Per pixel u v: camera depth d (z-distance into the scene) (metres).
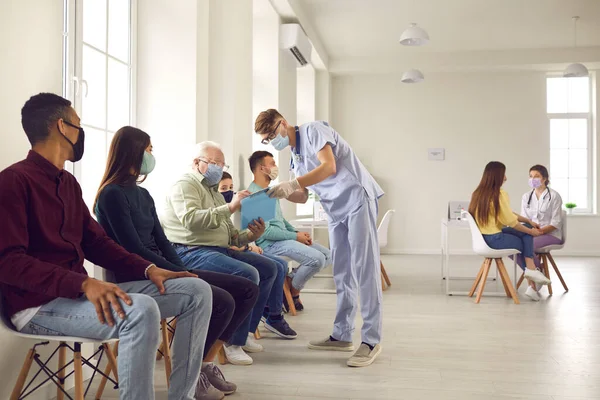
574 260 9.14
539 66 9.81
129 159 2.45
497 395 2.63
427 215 10.44
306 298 5.46
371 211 3.26
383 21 8.23
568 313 4.70
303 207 8.88
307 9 7.68
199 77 3.90
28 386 2.12
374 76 10.59
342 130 10.69
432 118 10.44
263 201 3.15
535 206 6.21
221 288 2.62
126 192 2.44
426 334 3.91
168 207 3.09
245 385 2.77
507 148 10.26
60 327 1.84
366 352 3.17
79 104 2.88
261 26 6.88
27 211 1.85
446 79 10.40
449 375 2.95
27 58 2.40
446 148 10.41
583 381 2.85
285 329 3.77
